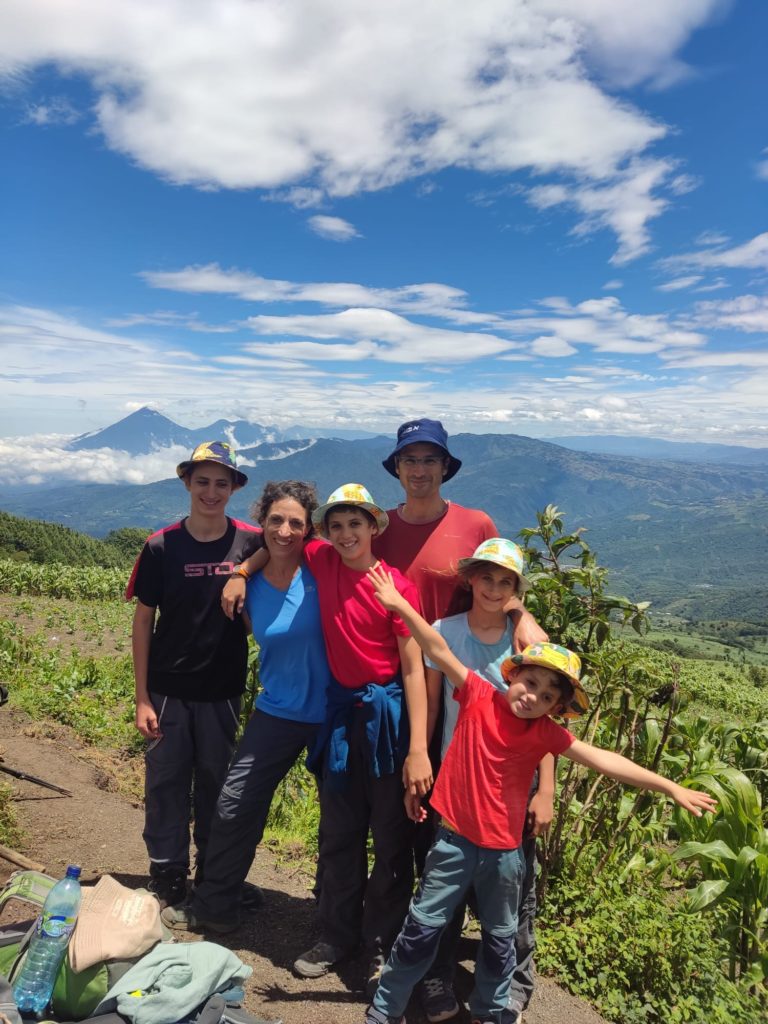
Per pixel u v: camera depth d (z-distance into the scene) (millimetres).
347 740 3146
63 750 6516
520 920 3104
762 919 4242
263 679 3416
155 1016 2354
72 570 24375
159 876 3664
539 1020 3170
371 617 3055
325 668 3303
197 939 3426
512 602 3078
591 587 4473
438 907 2762
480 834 2721
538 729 2736
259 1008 2957
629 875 4395
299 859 4910
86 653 12812
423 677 3033
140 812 5191
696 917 3840
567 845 4379
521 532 4680
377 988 2879
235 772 3369
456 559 3299
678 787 2684
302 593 3303
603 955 3570
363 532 3031
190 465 3494
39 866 3928
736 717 17062
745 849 4305
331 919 3279
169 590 3541
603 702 4652
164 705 3607
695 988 3453
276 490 3311
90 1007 2430
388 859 3135
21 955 2525
